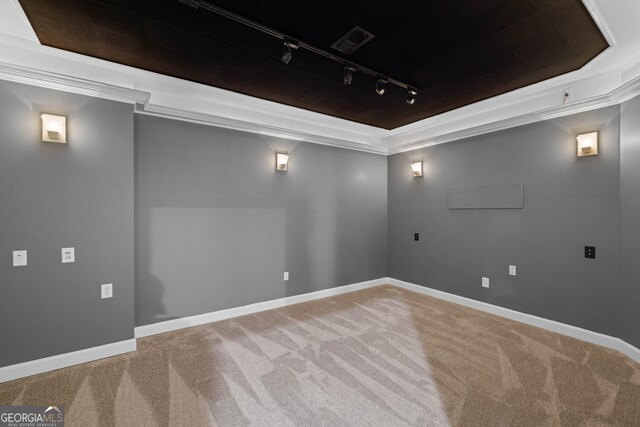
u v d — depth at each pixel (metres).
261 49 2.38
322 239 4.34
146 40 2.26
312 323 3.33
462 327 3.22
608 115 2.75
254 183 3.71
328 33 2.15
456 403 1.97
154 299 3.06
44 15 1.97
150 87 3.03
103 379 2.25
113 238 2.62
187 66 2.66
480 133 3.76
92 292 2.54
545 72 2.76
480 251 3.80
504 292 3.55
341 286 4.55
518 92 3.20
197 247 3.30
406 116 4.03
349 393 2.08
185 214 3.22
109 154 2.61
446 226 4.20
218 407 1.94
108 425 1.78
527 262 3.35
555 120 3.11
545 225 3.20
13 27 2.14
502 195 3.54
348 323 3.33
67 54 2.46
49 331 2.38
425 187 4.48
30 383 2.20
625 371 2.34
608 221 2.76
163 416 1.86
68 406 1.95
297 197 4.09
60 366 2.40
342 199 4.56
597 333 2.82
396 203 4.94
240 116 3.61
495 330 3.14
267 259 3.81
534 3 1.84
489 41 2.25
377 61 2.55
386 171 5.08
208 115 3.25
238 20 1.96
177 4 1.86
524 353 2.64
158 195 3.07
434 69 2.69
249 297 3.67
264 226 3.78
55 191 2.40
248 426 1.78
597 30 2.12
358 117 4.09
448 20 2.00
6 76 2.21
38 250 2.34
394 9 1.89
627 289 2.59
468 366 2.43
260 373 2.33
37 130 2.33
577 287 2.96
